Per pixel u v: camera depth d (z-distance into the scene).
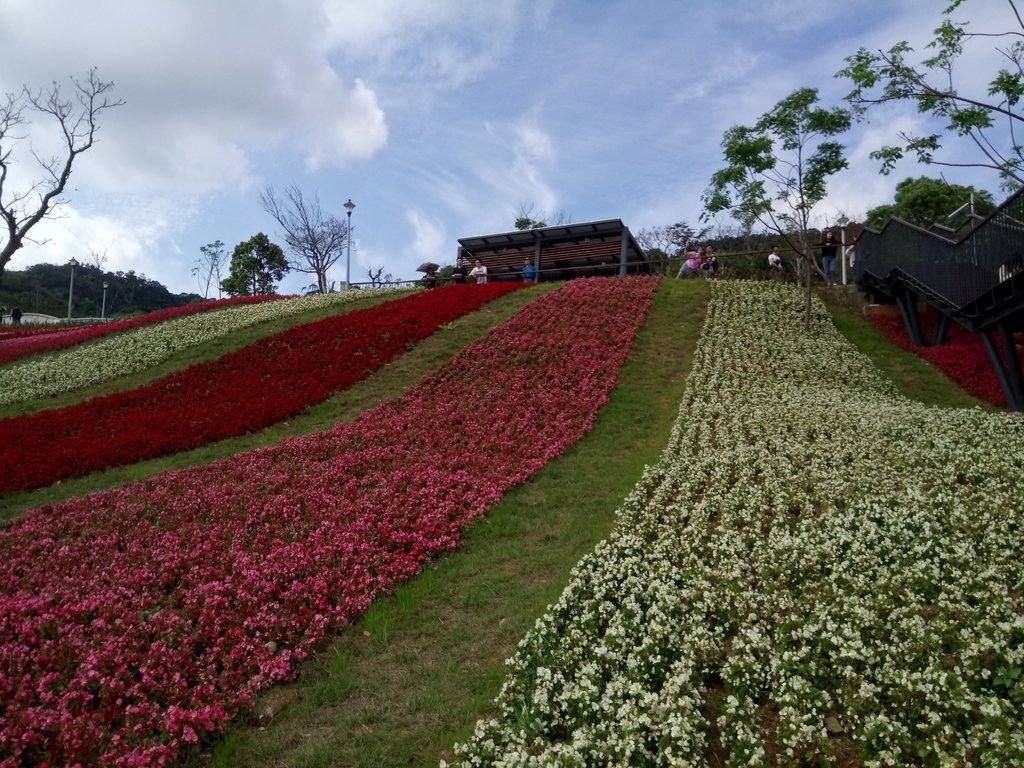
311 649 7.73
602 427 16.11
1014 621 6.26
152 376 22.02
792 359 20.47
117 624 7.84
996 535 8.34
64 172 31.94
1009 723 4.98
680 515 10.12
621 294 26.38
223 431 16.75
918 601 7.12
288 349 22.52
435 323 23.92
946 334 22.33
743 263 38.25
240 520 11.23
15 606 8.29
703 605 7.22
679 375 19.69
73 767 5.65
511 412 16.80
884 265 23.66
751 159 22.36
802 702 5.54
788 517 9.73
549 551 9.98
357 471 13.46
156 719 6.32
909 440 12.96
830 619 6.63
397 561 9.64
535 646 6.75
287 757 6.14
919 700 5.42
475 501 11.86
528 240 33.44
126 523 11.38
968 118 12.23
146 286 101.06
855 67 12.64
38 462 15.17
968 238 17.16
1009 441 12.63
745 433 14.23
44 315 71.25
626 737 5.16
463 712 6.46
